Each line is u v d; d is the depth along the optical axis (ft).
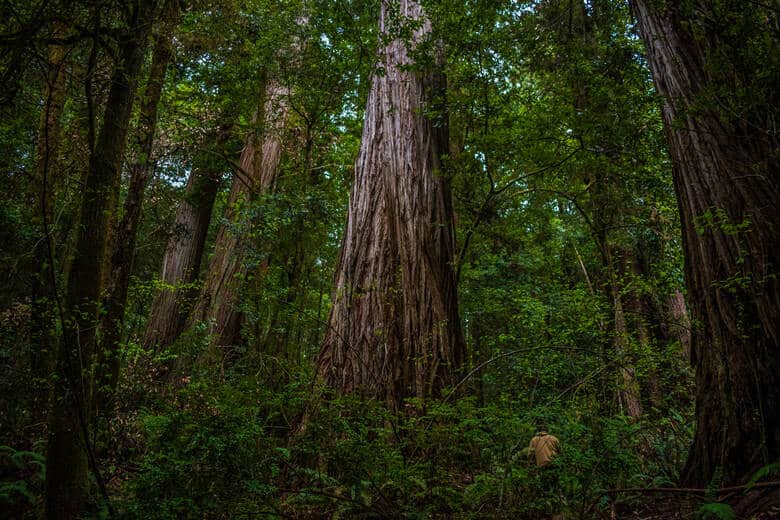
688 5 15.42
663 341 31.42
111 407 15.62
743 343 13.74
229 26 30.30
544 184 32.55
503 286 43.29
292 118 44.21
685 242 16.20
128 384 18.86
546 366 25.45
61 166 17.56
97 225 11.22
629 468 14.82
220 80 34.24
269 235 36.65
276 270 39.50
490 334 42.06
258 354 28.63
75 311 10.66
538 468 13.55
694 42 16.55
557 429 15.93
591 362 24.66
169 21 18.86
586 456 13.48
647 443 18.51
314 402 19.36
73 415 10.46
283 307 35.86
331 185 48.29
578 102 24.64
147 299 34.35
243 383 17.19
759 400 13.19
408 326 24.67
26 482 11.83
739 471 13.26
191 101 37.88
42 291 15.55
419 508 13.80
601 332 25.50
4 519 11.03
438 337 24.59
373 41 30.53
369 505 13.26
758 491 11.84
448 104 28.63
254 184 40.09
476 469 16.47
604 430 15.12
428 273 26.08
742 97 13.07
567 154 26.30
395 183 28.07
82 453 10.64
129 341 23.99
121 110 11.94
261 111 39.81
